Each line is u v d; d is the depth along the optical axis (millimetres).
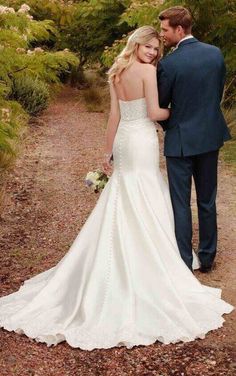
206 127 4391
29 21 7496
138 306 3971
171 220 4441
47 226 6004
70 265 4215
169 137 4441
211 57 4328
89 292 4008
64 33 15234
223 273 4828
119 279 4051
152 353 3686
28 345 3785
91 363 3605
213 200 4691
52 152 9094
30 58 7762
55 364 3600
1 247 5434
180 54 4312
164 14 4332
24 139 9562
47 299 4113
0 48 7055
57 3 14461
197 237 5547
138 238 4141
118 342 3740
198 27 10055
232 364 3555
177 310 3959
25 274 4871
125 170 4293
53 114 12406
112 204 4238
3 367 3557
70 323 3916
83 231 4285
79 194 7031
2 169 7699
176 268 4246
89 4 14383
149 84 4184
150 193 4301
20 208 6520
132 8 10297
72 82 16062
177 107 4359
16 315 4016
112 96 4328
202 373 3475
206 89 4344
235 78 10211
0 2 10055
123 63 4223
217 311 4133
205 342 3801
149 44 4195
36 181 7551
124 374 3496
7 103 7051
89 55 15609
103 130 10867
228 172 7676
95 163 8484
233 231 5730
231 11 9812
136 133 4258
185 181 4469
